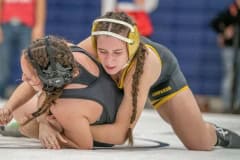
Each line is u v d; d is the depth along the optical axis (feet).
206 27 60.54
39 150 20.38
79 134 20.29
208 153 22.04
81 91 20.04
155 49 22.56
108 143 21.25
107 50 19.61
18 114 22.57
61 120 20.25
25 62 19.51
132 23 19.90
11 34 52.85
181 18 61.00
